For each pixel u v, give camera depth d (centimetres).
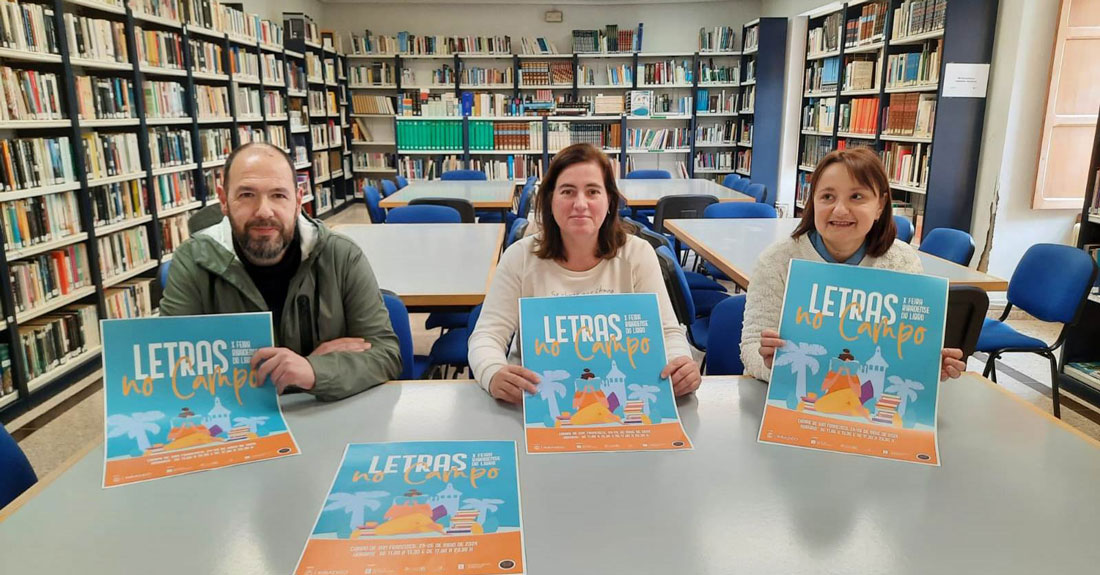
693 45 891
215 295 155
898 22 500
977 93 425
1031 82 404
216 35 524
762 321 154
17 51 302
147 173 414
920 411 112
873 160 154
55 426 294
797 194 745
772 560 80
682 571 77
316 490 95
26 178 310
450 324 292
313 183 791
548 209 159
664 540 83
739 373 188
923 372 114
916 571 78
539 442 108
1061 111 402
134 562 80
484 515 88
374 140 966
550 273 162
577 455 104
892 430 110
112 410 110
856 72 576
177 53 459
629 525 86
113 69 391
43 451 272
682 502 92
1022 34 397
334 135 880
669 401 119
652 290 163
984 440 110
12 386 302
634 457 104
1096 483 97
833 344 118
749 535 84
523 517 88
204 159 505
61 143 336
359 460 103
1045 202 416
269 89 690
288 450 106
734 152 895
